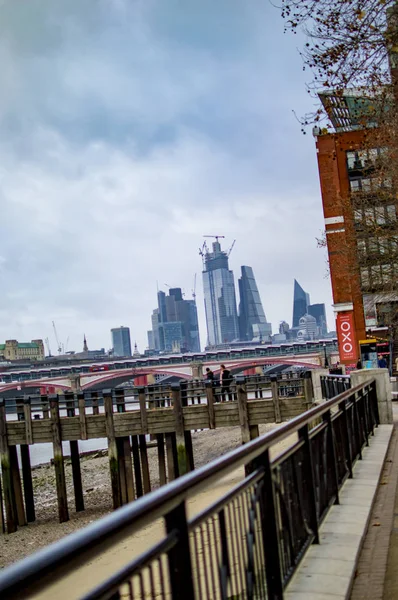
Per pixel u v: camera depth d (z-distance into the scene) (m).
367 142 28.52
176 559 3.18
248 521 4.50
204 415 31.62
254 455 4.53
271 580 4.93
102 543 2.38
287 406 31.11
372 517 8.21
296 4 14.73
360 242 38.66
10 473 31.83
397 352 43.31
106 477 44.09
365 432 14.16
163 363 131.62
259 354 111.69
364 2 14.26
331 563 6.11
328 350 107.94
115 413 31.97
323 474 7.94
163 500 2.92
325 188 53.34
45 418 33.00
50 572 2.06
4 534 29.95
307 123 18.91
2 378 141.88
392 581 5.88
